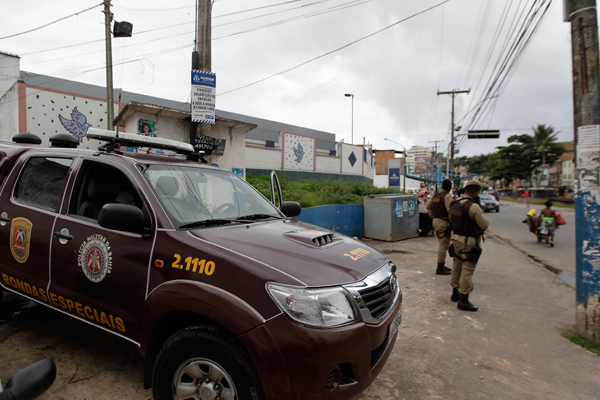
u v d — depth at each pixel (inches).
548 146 2261.3
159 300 83.9
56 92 468.1
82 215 108.6
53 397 99.0
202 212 107.0
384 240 407.5
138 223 89.6
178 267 84.7
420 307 192.7
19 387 41.2
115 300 93.9
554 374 128.0
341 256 92.7
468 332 161.8
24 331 136.3
